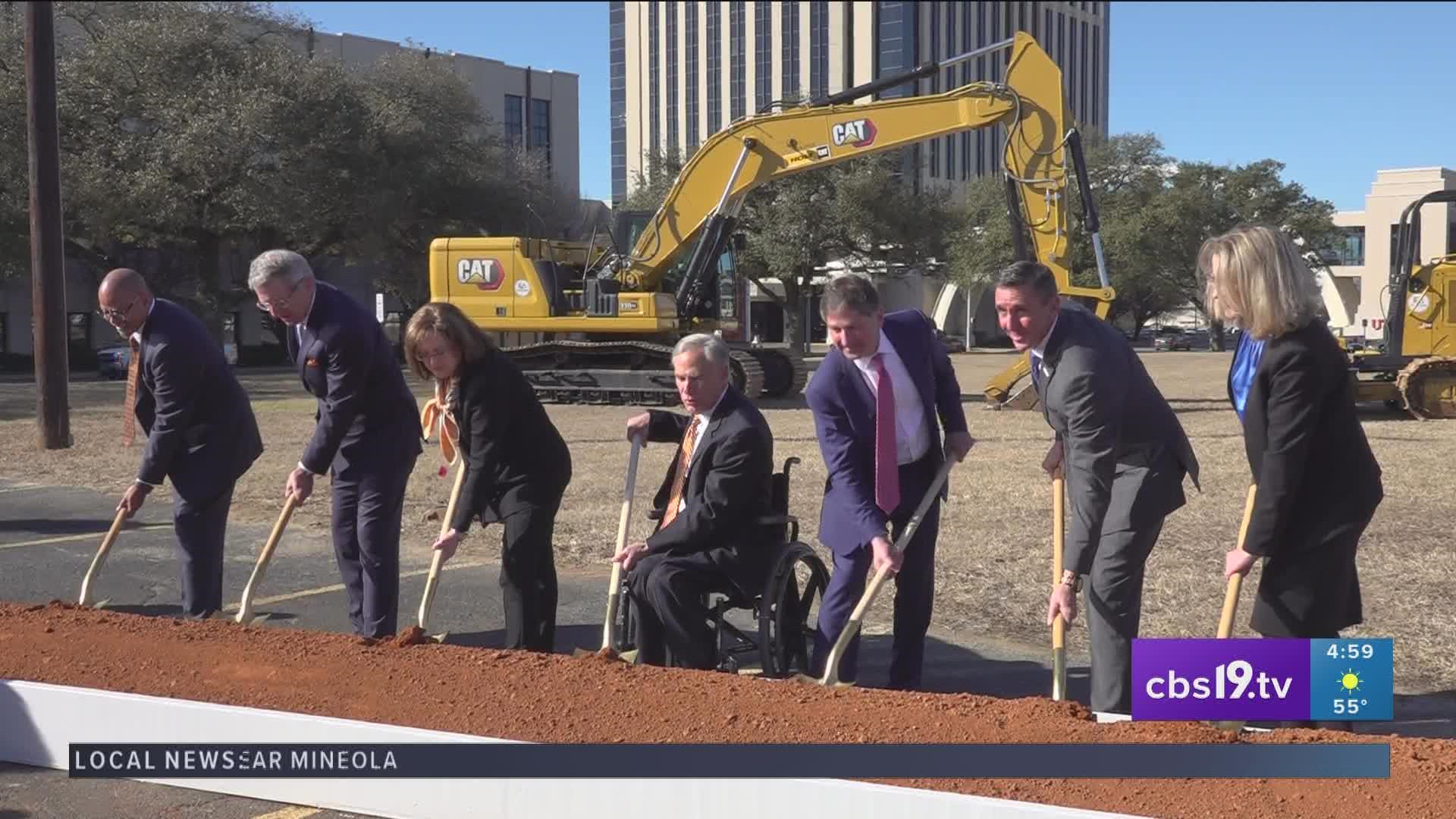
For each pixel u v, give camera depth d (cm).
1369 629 619
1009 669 574
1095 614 441
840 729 373
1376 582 712
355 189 3616
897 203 4409
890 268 4753
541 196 4341
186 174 3456
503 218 4103
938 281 6550
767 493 506
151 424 600
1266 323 367
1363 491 380
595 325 2109
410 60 4088
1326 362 370
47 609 520
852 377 480
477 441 507
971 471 1212
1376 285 6538
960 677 561
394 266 4172
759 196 4428
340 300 532
